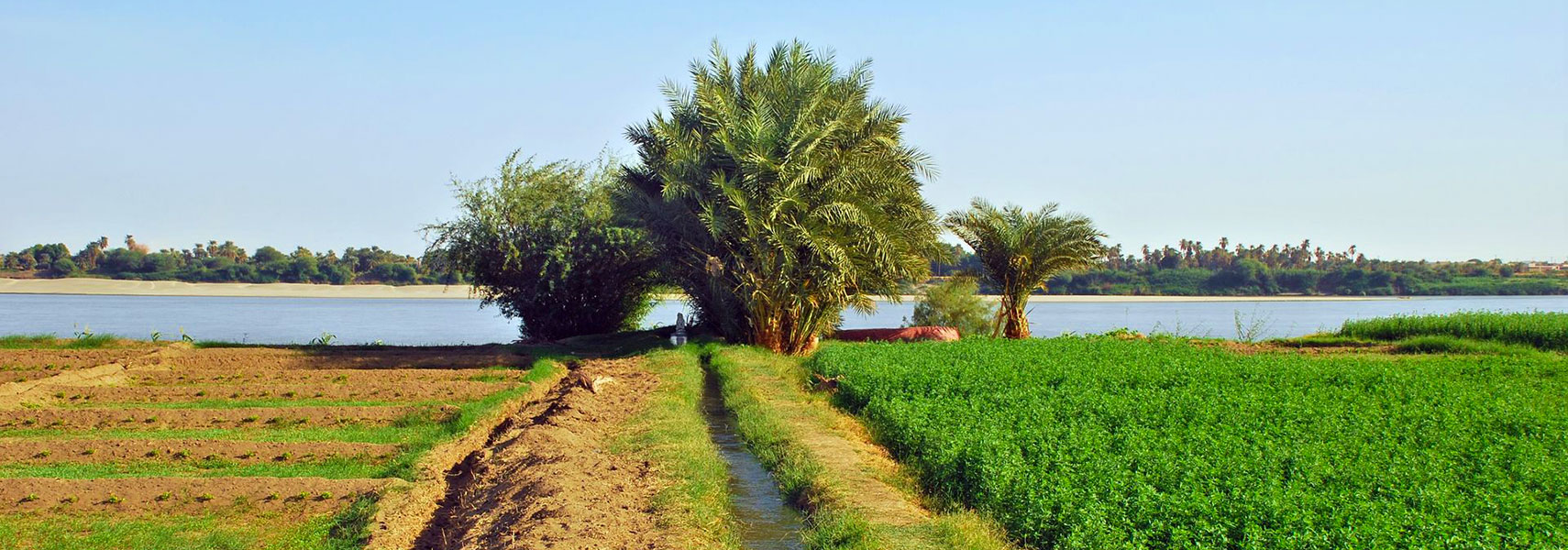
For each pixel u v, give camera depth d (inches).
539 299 1433.3
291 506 470.6
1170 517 381.1
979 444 509.0
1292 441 526.6
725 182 1229.7
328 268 5856.3
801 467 544.1
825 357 1008.9
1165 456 471.2
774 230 1210.6
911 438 581.3
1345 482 438.6
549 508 432.8
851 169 1230.3
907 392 761.6
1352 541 342.0
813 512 478.6
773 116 1257.4
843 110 1253.7
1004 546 401.7
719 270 1300.4
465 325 2694.4
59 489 476.7
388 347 1214.9
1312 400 683.4
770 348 1275.8
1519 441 526.6
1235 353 1087.0
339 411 701.3
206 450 573.6
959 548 394.9
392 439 625.0
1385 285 5890.8
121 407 738.8
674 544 408.5
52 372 864.3
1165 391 729.0
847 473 537.3
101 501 470.0
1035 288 1518.2
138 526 437.1
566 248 1395.2
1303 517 365.1
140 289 5177.2
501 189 1418.6
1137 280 6166.3
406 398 796.6
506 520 434.3
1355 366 895.1
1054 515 400.8
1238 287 6033.5
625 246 1429.6
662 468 542.9
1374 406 650.2
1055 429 554.6
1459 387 749.3
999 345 1163.3
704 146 1266.0
